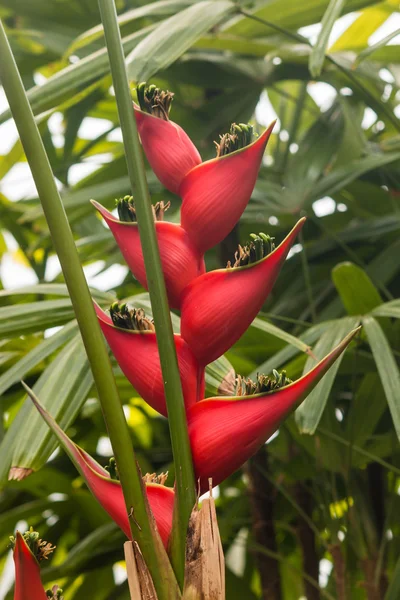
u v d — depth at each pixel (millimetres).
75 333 1102
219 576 660
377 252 1649
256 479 1600
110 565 1575
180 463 675
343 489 1627
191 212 727
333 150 1549
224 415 685
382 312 1121
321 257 1626
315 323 1404
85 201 1450
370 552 1511
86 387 1034
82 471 711
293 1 1384
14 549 673
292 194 1479
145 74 1022
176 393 678
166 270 719
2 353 1374
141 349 713
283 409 684
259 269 709
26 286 1158
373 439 1411
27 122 685
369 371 1255
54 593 701
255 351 1304
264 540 1576
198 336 708
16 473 951
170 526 687
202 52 1641
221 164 730
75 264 682
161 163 748
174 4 1241
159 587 660
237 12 1180
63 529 1641
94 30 1183
